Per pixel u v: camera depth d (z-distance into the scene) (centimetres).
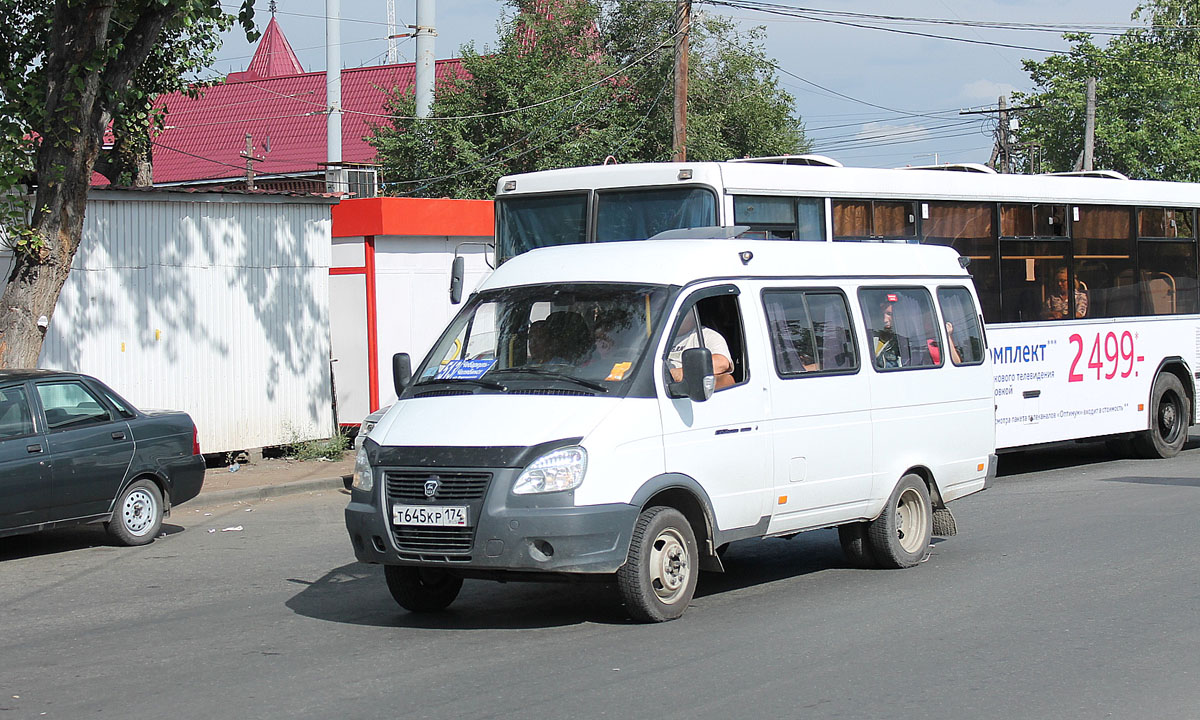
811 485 893
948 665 692
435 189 3419
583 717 602
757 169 1256
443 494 748
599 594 907
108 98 1345
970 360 1055
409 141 3447
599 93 3622
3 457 1079
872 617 813
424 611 855
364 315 1886
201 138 4906
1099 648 728
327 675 689
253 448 1720
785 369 881
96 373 1550
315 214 1797
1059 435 1548
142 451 1195
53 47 1293
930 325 1022
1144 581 912
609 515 748
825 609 840
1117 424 1628
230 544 1191
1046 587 899
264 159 4569
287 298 1764
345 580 988
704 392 795
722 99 4031
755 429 850
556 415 760
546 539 732
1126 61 4719
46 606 919
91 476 1145
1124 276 1647
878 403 952
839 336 934
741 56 4041
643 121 3666
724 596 894
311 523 1316
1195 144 4581
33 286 1323
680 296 827
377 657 729
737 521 840
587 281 850
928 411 1001
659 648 732
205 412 1666
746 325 861
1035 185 1542
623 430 764
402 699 637
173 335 1630
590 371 796
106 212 1560
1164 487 1411
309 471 1653
